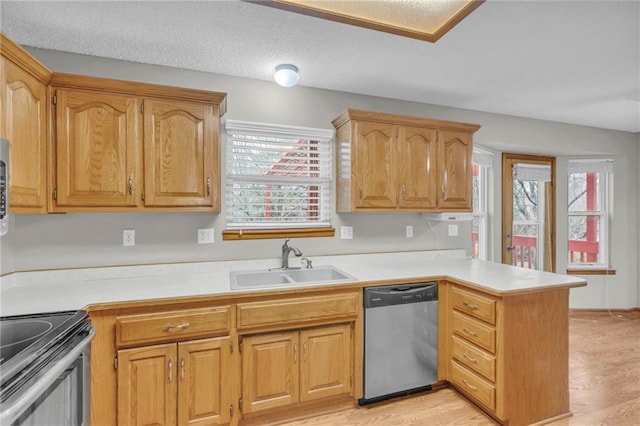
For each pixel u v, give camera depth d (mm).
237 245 2516
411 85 2678
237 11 1697
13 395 970
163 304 1716
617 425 1982
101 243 2199
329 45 2041
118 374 1634
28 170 1671
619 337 3340
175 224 2365
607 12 1677
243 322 1849
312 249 2715
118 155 1930
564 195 4184
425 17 1736
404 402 2203
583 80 2562
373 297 2121
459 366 2219
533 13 1690
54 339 1197
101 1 1618
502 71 2412
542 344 1992
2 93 1496
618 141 4062
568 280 2111
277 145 2625
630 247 4184
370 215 2889
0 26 1831
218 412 1807
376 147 2518
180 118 2053
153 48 2086
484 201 3848
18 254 2018
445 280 2324
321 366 2021
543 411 1991
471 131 2789
